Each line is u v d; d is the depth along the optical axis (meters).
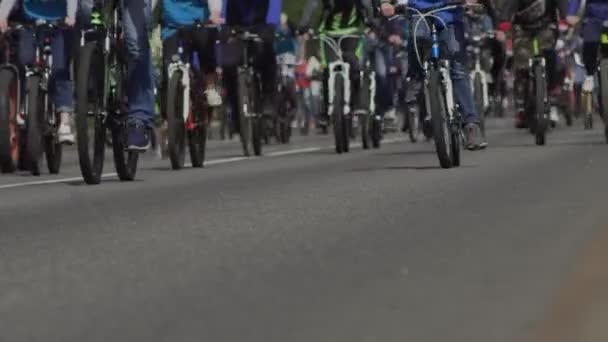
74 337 8.24
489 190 17.45
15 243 13.25
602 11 30.45
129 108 21.64
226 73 30.52
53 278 10.73
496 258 10.73
